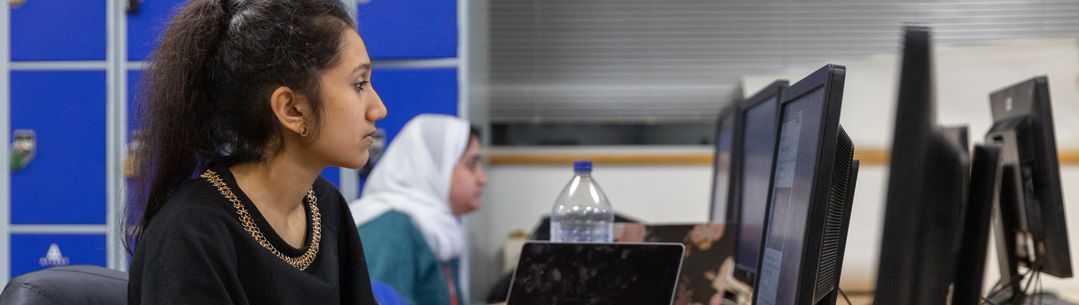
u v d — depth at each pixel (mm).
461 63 3301
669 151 4055
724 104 4066
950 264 1384
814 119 1191
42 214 3348
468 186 2590
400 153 2545
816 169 1131
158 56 1187
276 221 1207
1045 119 1759
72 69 3314
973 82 3930
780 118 1424
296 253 1206
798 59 4016
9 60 3332
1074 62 3908
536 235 2713
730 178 2191
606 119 4121
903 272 1304
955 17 3969
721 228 2020
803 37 4012
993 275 3160
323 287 1221
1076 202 3855
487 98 4102
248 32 1137
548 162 4051
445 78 3309
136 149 1200
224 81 1147
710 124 4070
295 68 1130
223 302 1083
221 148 1189
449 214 2533
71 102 3318
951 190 1400
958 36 3971
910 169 1268
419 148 2537
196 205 1122
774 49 4039
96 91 3307
